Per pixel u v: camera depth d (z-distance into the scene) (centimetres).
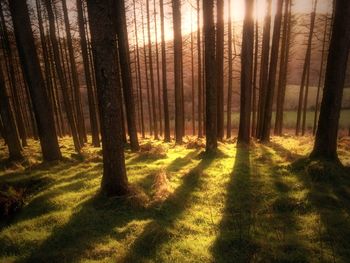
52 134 1334
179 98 1908
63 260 558
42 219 720
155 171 1032
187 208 751
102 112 759
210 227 656
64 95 1680
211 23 1244
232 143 1766
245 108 1525
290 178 905
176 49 1877
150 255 557
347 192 775
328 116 943
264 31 1825
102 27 709
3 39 2028
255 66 2023
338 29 897
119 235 629
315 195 759
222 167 1073
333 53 911
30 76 1255
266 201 766
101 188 813
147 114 4541
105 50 722
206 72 1285
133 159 1302
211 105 1303
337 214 675
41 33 1967
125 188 798
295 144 1536
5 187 994
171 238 611
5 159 1459
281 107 2303
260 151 1338
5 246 623
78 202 805
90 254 571
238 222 670
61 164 1287
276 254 541
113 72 741
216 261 535
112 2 1412
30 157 1452
